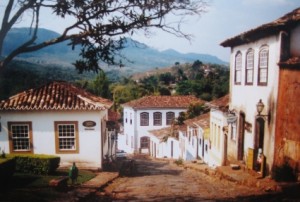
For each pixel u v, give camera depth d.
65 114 19.91
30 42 9.12
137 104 47.72
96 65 9.30
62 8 8.87
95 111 20.00
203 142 27.89
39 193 12.06
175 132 39.06
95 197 12.81
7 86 28.77
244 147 18.31
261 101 15.51
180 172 23.62
